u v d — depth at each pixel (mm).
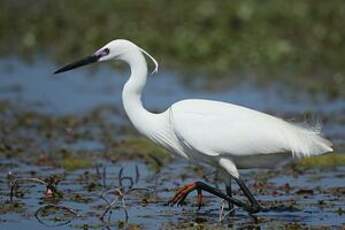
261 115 11633
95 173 14109
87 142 16953
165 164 15094
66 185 13195
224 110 11625
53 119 19109
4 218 11219
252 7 28875
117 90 23297
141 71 12195
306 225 10875
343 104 20922
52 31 30672
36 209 11680
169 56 26844
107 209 11375
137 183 13461
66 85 23828
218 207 12016
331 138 17031
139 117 12195
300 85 23328
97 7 32938
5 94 22266
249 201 11852
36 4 34906
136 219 11203
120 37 27984
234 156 11547
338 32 27234
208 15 29078
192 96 21812
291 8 29016
